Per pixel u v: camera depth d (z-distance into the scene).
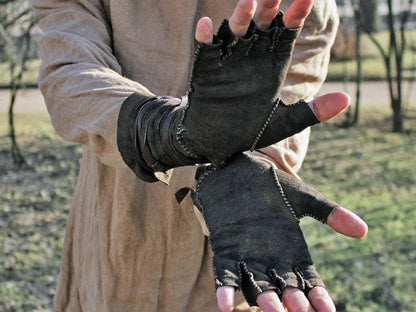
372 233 2.68
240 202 0.46
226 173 0.48
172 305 0.68
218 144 0.44
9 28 3.92
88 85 0.52
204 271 0.69
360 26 5.30
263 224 0.45
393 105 5.14
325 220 0.46
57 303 0.77
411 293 2.04
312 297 0.43
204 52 0.40
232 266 0.43
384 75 7.26
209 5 0.63
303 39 0.63
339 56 7.50
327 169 4.05
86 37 0.61
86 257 0.72
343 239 2.57
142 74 0.64
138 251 0.66
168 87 0.64
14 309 2.03
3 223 3.00
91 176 0.70
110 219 0.67
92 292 0.71
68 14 0.63
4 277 2.29
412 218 2.92
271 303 0.41
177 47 0.63
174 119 0.45
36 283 2.24
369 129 5.26
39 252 2.58
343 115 5.71
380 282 2.12
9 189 3.63
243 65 0.41
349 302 1.98
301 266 0.45
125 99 0.50
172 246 0.66
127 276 0.67
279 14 0.40
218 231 0.46
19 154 4.21
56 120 0.54
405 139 4.89
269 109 0.43
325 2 0.65
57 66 0.57
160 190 0.65
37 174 4.00
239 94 0.42
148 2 0.64
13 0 3.80
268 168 0.48
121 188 0.64
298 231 0.46
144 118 0.47
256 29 0.40
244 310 0.65
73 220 0.76
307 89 0.63
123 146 0.48
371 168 4.04
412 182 3.65
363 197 3.36
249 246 0.44
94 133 0.50
